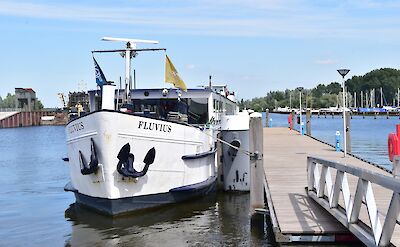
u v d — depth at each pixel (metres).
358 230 6.94
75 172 12.95
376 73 167.12
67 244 10.20
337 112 114.56
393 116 112.94
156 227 11.10
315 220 8.94
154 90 15.48
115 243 10.04
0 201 15.45
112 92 11.44
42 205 14.61
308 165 10.97
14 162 29.28
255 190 10.75
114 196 11.53
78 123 12.05
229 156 15.12
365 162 16.70
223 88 23.80
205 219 11.82
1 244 10.37
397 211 5.68
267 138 29.44
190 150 13.52
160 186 12.48
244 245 9.62
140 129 11.62
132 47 14.27
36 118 126.00
